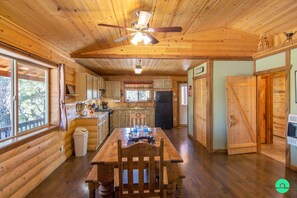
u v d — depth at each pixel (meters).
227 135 4.81
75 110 5.19
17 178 2.66
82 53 4.70
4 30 2.45
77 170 3.75
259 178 3.39
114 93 8.45
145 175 2.88
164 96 8.41
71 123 4.77
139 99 8.91
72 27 3.15
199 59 5.00
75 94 4.68
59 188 3.03
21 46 2.81
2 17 2.40
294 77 3.82
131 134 3.25
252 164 4.09
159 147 1.79
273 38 4.89
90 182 2.35
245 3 3.44
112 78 8.77
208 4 3.24
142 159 1.80
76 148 4.60
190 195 2.82
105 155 2.22
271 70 4.43
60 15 2.67
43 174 3.33
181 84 9.11
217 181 3.28
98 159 2.09
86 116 5.37
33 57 3.12
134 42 3.09
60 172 3.66
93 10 2.68
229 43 4.98
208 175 3.53
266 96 5.83
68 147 4.56
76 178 3.39
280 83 6.55
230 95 4.84
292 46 3.85
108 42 4.26
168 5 2.99
